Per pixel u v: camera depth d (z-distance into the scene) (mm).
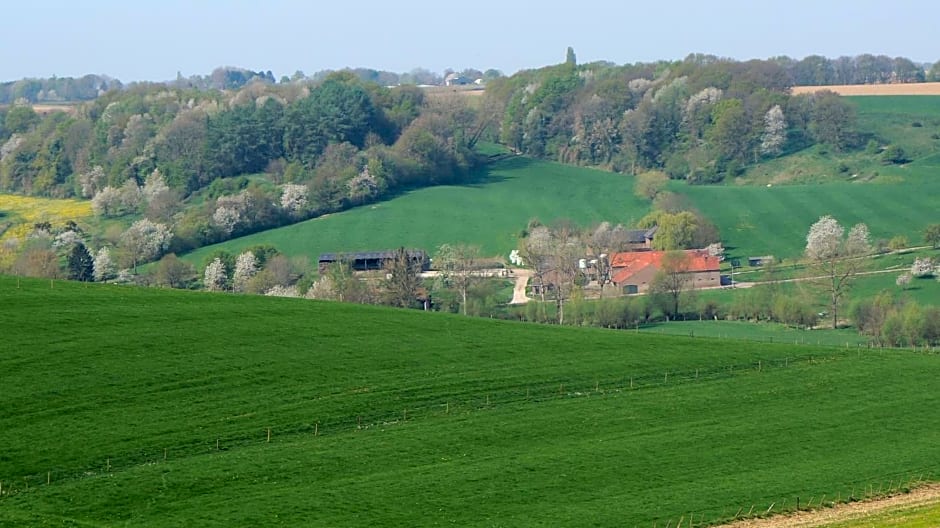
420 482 82438
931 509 79500
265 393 97625
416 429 93500
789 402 107000
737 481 85750
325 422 93250
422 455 88062
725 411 103438
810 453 93062
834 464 90625
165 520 73750
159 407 92250
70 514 73688
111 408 90938
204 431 88875
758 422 100625
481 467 86000
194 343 107188
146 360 101438
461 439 91875
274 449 87062
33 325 106750
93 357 100438
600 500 80750
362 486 81188
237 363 103375
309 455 86312
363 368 106188
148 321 112125
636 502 80562
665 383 111000
